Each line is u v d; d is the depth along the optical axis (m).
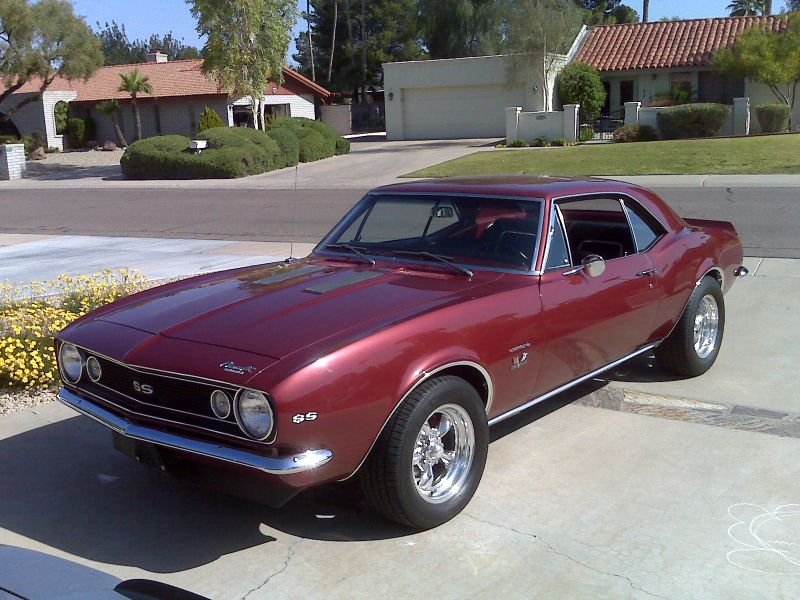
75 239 16.02
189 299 4.75
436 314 4.21
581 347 5.12
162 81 44.00
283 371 3.68
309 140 31.95
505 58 36.31
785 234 12.78
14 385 6.64
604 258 5.84
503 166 25.05
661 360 6.41
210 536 4.27
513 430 5.52
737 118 31.12
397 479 3.96
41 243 15.55
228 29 31.52
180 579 3.87
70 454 5.39
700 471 4.84
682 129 30.22
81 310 8.08
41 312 7.75
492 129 38.09
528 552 4.00
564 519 4.32
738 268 7.05
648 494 4.57
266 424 3.66
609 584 3.71
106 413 4.26
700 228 6.68
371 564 3.94
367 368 3.84
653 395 6.10
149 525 4.41
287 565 3.96
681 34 36.72
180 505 4.64
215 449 3.79
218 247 14.09
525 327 4.64
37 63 34.41
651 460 5.00
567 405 5.97
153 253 13.61
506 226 5.09
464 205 5.31
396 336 3.99
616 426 5.55
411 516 4.07
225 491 4.02
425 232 5.36
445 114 38.84
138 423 4.12
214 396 3.81
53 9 34.34
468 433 4.34
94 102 44.03
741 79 33.91
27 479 5.02
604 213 5.86
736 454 5.06
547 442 5.31
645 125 30.88
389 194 5.71
